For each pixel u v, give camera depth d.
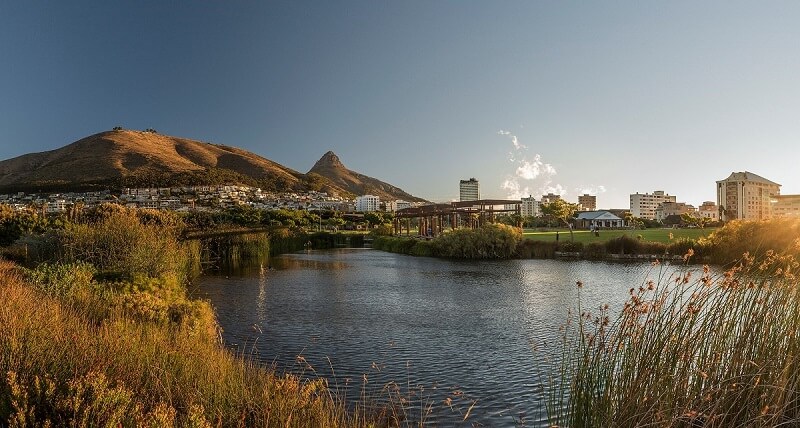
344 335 16.33
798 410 4.54
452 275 34.91
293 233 70.56
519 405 9.91
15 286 11.43
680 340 4.84
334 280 31.73
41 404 4.78
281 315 19.77
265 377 7.98
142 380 6.39
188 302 14.89
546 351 14.01
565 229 99.44
